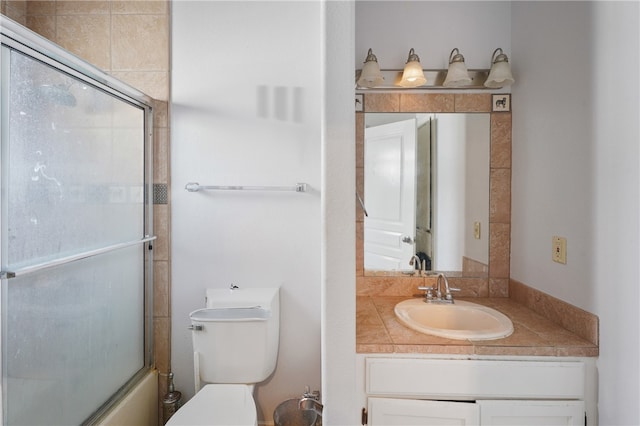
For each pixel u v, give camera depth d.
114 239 1.49
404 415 1.20
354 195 1.11
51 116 1.15
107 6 1.75
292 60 1.77
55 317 1.18
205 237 1.78
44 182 1.12
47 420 1.14
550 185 1.45
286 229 1.78
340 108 1.09
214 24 1.76
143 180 1.71
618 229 1.09
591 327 1.21
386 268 1.85
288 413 1.71
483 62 1.80
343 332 1.10
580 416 1.18
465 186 1.83
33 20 1.77
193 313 1.60
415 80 1.73
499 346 1.20
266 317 1.61
